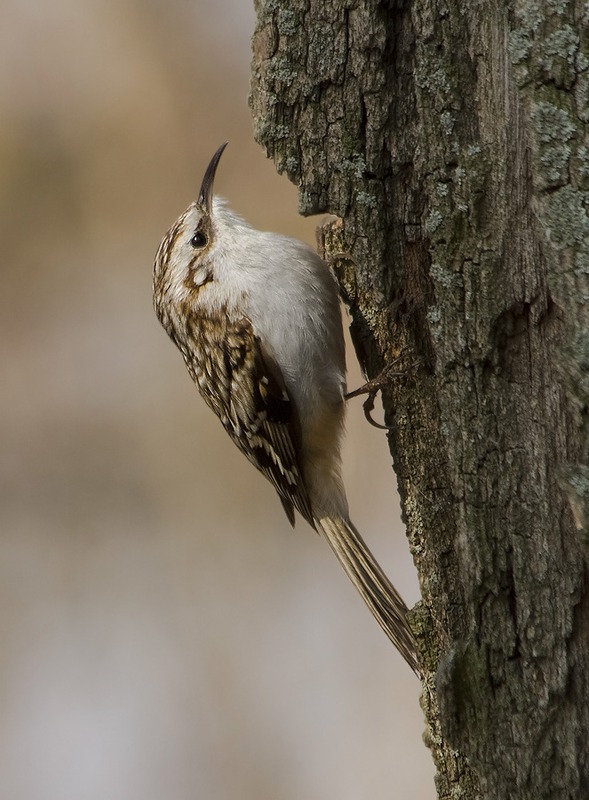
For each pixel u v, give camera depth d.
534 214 5.56
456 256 5.83
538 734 5.87
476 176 5.69
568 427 5.63
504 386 5.80
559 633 5.77
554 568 5.75
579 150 5.20
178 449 11.42
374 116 6.05
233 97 11.12
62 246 11.13
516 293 5.66
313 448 7.95
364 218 6.21
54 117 11.06
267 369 7.72
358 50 6.03
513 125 5.57
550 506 5.73
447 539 6.35
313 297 7.47
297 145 6.30
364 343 6.96
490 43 5.59
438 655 6.58
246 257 7.69
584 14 5.14
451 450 6.04
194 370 8.40
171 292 8.13
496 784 6.03
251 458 8.52
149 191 11.05
